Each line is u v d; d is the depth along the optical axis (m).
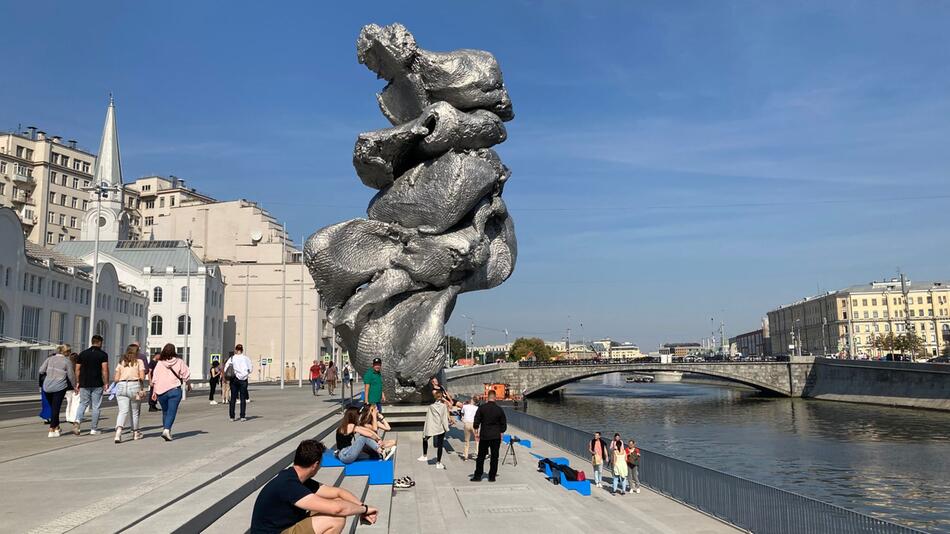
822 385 80.69
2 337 46.78
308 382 75.31
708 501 15.90
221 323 80.69
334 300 20.14
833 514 11.42
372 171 20.62
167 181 115.69
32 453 11.11
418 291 20.28
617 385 152.12
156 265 76.88
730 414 64.00
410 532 10.10
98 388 14.43
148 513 6.74
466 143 20.23
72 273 57.03
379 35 20.48
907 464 34.72
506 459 17.39
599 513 12.51
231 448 11.62
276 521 6.00
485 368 77.62
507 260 21.77
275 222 91.88
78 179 101.25
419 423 20.02
